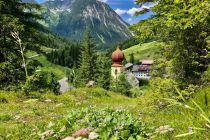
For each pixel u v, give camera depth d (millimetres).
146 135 7172
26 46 28672
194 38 15586
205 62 16031
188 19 10898
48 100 22906
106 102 27984
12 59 27797
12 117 15125
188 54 15555
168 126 7488
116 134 6777
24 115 15898
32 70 28625
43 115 15938
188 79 15070
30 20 30812
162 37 17266
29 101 21656
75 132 7387
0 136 10125
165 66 16188
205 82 14188
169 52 16469
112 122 7617
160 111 13117
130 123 7371
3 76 26984
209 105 8992
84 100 27734
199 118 7117
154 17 16594
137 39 17812
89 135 6824
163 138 6887
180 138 6668
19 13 30094
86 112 9688
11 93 23172
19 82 26938
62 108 19672
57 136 8039
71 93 30109
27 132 10273
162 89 13891
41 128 10000
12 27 27047
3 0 28141
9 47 28109
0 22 26844
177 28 15398
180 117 10094
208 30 15367
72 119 9094
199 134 6328
